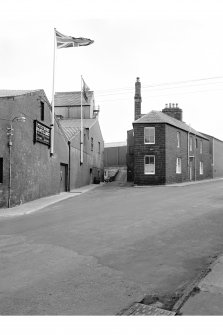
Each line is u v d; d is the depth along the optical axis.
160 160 31.16
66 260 6.95
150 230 9.62
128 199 18.22
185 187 26.47
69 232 9.71
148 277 5.87
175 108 39.31
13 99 16.47
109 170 48.56
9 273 6.20
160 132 31.36
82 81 29.47
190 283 5.50
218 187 24.98
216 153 48.09
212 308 4.52
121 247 7.87
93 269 6.33
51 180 22.31
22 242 8.69
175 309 4.56
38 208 15.88
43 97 20.73
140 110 37.16
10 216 13.80
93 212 13.54
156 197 18.59
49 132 21.58
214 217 11.48
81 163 30.91
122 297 5.02
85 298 4.99
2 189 15.91
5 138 16.14
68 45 22.27
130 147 39.59
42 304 4.80
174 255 7.18
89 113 39.91
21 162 17.39
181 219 11.20
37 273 6.17
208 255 7.15
